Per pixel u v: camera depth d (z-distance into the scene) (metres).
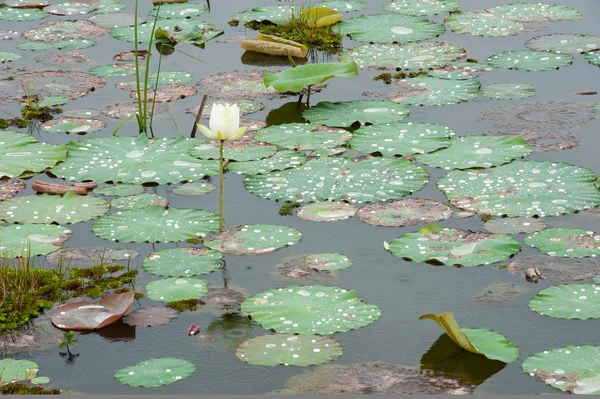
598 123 10.33
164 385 5.99
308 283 7.34
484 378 5.99
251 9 15.18
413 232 8.05
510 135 10.03
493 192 8.70
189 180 9.25
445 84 11.63
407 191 8.84
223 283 7.38
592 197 8.52
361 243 8.00
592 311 6.71
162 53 13.24
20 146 9.93
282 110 11.06
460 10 14.85
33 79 12.13
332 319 6.70
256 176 9.25
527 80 11.78
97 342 6.60
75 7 15.36
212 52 13.27
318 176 9.19
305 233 8.20
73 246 8.00
